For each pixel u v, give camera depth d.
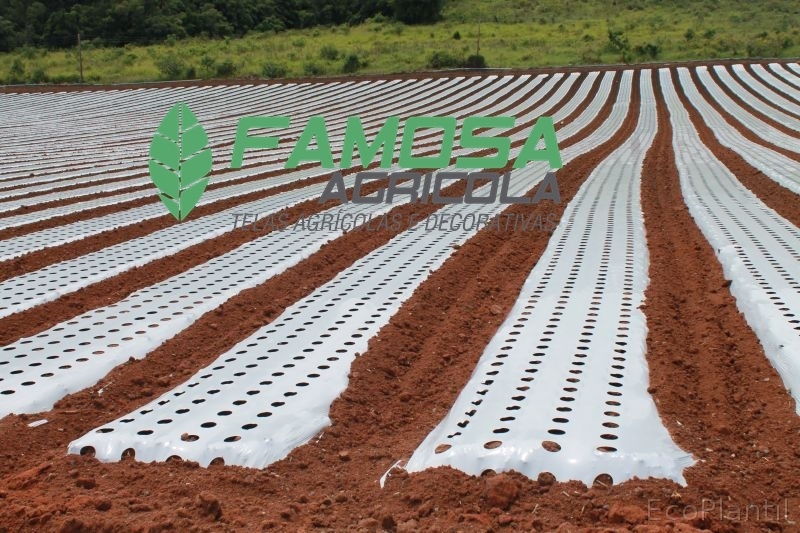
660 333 6.10
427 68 42.12
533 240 9.76
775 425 4.45
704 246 8.99
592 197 12.77
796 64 38.06
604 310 6.62
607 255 8.63
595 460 3.88
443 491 3.70
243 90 36.66
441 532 3.32
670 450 4.07
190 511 3.53
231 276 8.15
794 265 7.65
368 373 5.43
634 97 32.75
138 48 52.50
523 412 4.54
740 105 29.92
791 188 12.55
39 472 4.05
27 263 8.91
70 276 8.27
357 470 4.09
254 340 6.12
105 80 41.56
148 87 38.31
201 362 5.88
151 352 6.03
